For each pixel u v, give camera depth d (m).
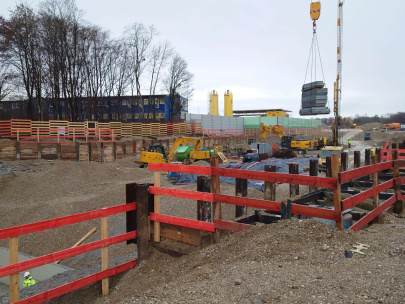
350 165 29.50
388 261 3.93
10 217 15.32
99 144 29.28
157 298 3.69
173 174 22.38
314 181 4.70
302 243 4.48
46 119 41.31
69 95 41.16
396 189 7.47
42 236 13.58
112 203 16.31
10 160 24.27
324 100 32.62
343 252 4.22
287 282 3.55
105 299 5.11
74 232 13.85
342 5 46.72
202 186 6.60
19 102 41.41
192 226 5.59
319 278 3.59
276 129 45.81
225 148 46.12
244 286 3.59
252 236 5.01
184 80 57.00
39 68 37.44
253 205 5.22
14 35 35.44
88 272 6.48
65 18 39.25
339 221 4.70
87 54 43.47
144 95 56.62
